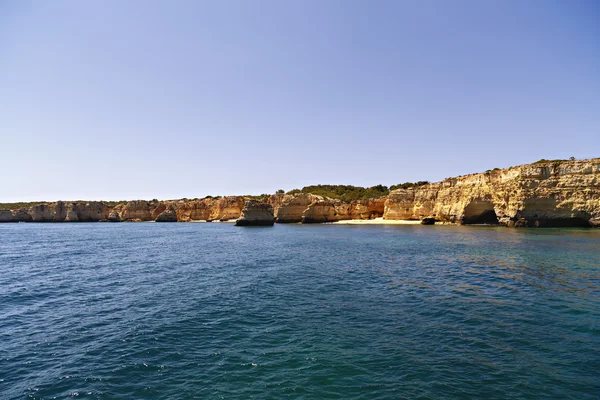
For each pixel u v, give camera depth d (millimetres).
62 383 10383
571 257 31844
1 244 54219
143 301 19141
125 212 155500
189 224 129625
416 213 99062
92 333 14352
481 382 10039
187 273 27562
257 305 18031
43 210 152250
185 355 12148
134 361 11742
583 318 15211
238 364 11406
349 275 25781
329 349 12414
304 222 109250
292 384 10125
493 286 21453
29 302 19281
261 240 57375
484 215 79750
